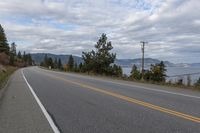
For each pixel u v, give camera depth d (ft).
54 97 52.08
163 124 29.17
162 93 59.16
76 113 35.73
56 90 65.16
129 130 26.71
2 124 29.66
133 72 202.49
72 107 40.42
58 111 37.27
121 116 33.53
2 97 52.65
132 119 31.76
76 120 31.45
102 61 205.67
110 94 56.44
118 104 42.96
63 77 124.88
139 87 74.02
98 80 104.68
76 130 26.89
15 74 158.71
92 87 72.79
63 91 62.80
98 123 29.86
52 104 43.42
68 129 27.30
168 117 32.78
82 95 54.95
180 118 32.14
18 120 31.65
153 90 65.92
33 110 38.19
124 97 51.52
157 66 203.62
